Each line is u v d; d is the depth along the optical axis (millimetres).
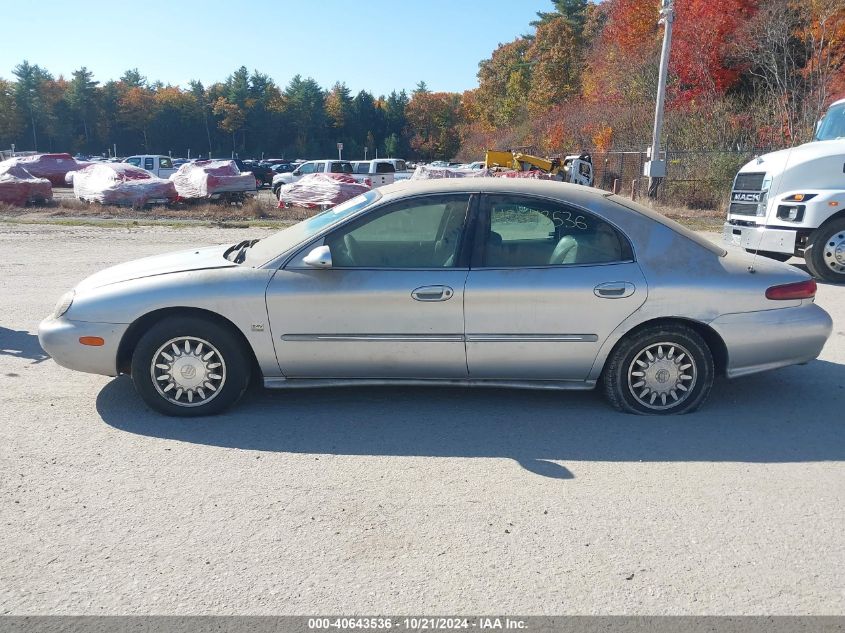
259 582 2881
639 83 35750
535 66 64500
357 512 3453
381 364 4656
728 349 4738
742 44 29688
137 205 21891
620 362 4727
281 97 123750
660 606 2758
